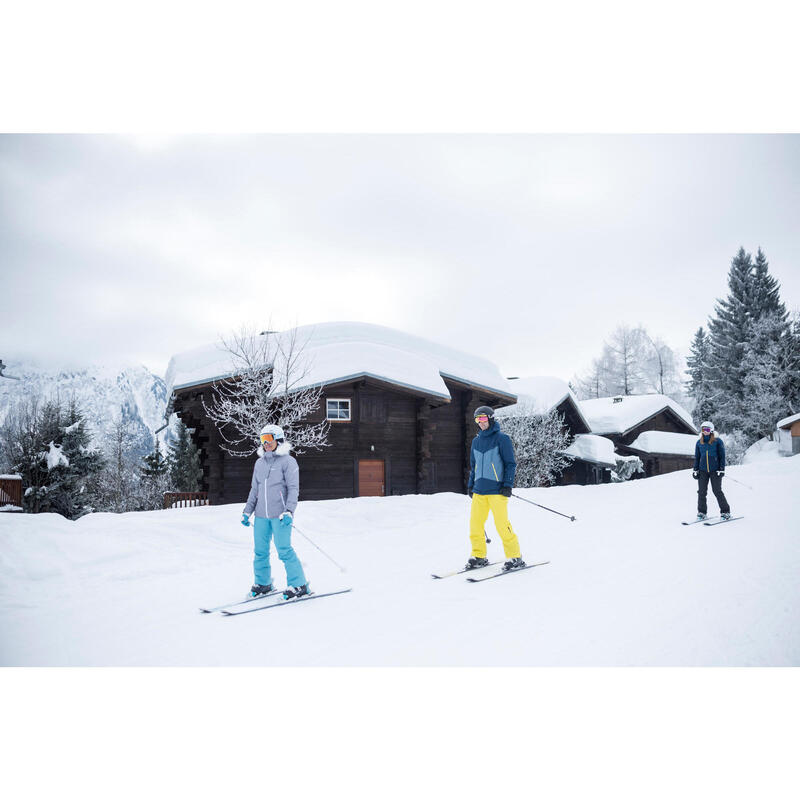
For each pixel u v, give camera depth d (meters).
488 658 3.71
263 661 3.89
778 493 11.21
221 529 9.22
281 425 15.91
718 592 4.75
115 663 3.99
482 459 6.24
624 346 51.75
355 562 7.30
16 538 7.45
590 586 5.25
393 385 16.86
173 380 18.11
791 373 38.22
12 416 32.38
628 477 28.95
